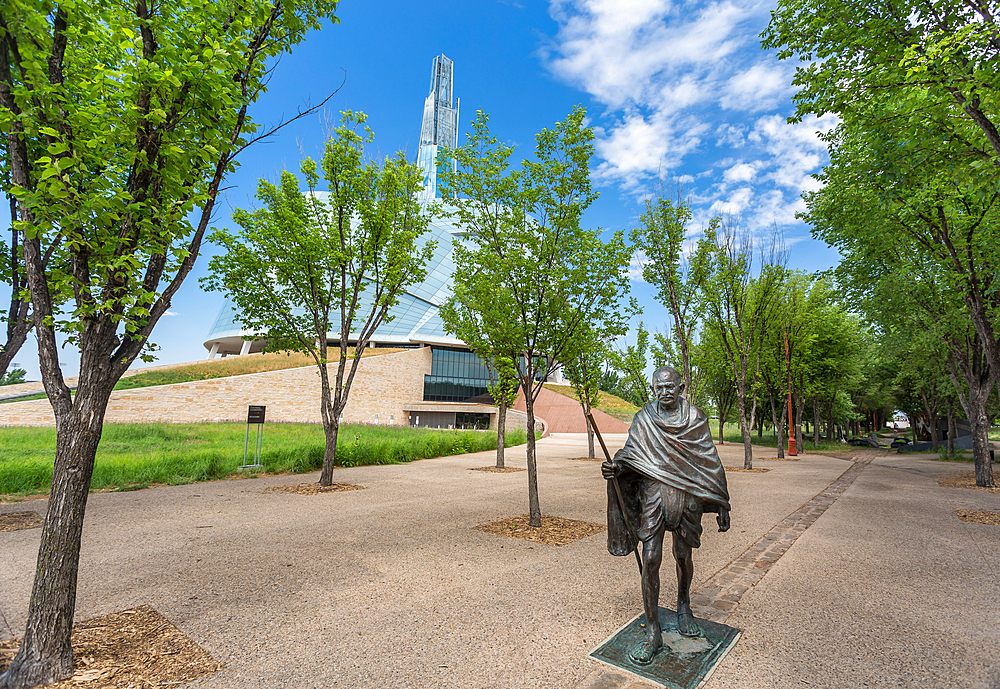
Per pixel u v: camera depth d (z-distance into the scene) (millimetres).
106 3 3811
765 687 3256
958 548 7031
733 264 18562
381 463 18703
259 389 39562
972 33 6582
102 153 3725
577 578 5543
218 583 5301
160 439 25141
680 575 4047
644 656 3551
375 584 5305
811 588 5273
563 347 9109
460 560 6234
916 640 4008
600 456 24531
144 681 3287
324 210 12977
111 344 3746
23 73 3854
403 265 12961
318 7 5609
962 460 23859
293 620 4348
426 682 3307
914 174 10586
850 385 31891
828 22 9398
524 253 8953
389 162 12734
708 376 26453
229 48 4031
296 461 15875
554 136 9164
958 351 15164
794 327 26219
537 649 3797
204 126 4207
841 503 10945
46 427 28812
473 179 9266
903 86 8766
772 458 24656
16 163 3602
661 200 18047
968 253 12133
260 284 12852
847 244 16547
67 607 3418
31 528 7773
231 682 3295
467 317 14492
